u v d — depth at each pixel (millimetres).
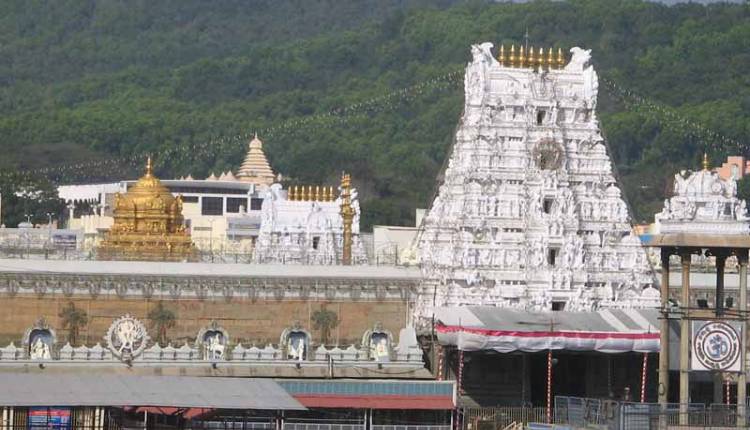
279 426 187125
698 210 193250
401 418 197625
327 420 195125
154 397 177125
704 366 187125
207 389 182000
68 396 173875
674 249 189750
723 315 188250
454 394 198000
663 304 190125
